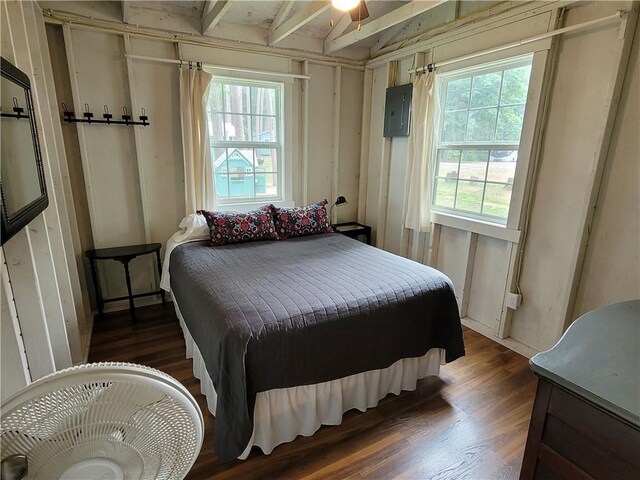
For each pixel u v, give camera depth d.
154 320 3.00
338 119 3.87
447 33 2.91
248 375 1.54
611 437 0.79
